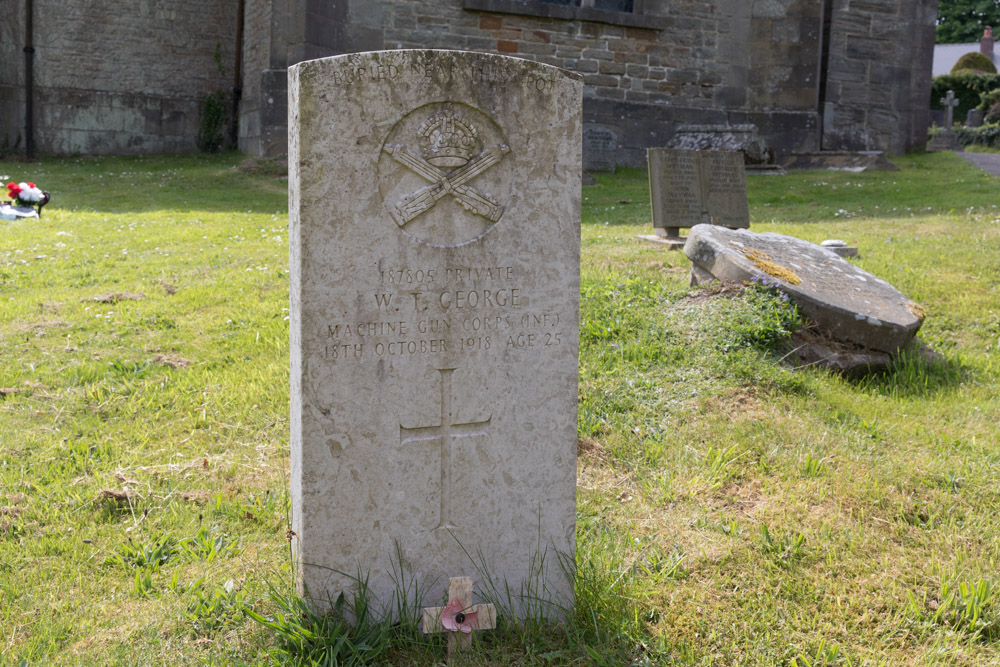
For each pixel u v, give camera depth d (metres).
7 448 4.48
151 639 3.06
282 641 2.97
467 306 3.07
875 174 16.92
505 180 3.06
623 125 17.84
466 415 3.12
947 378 5.86
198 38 19.38
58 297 7.06
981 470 4.45
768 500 4.16
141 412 5.01
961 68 42.06
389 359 3.00
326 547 3.02
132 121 19.03
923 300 7.20
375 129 2.88
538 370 3.18
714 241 6.75
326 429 2.95
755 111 18.58
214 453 4.57
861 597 3.40
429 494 3.12
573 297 3.19
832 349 5.98
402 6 16.25
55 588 3.34
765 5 18.27
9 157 18.11
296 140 2.83
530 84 3.04
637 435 4.86
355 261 2.91
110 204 12.63
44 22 18.14
